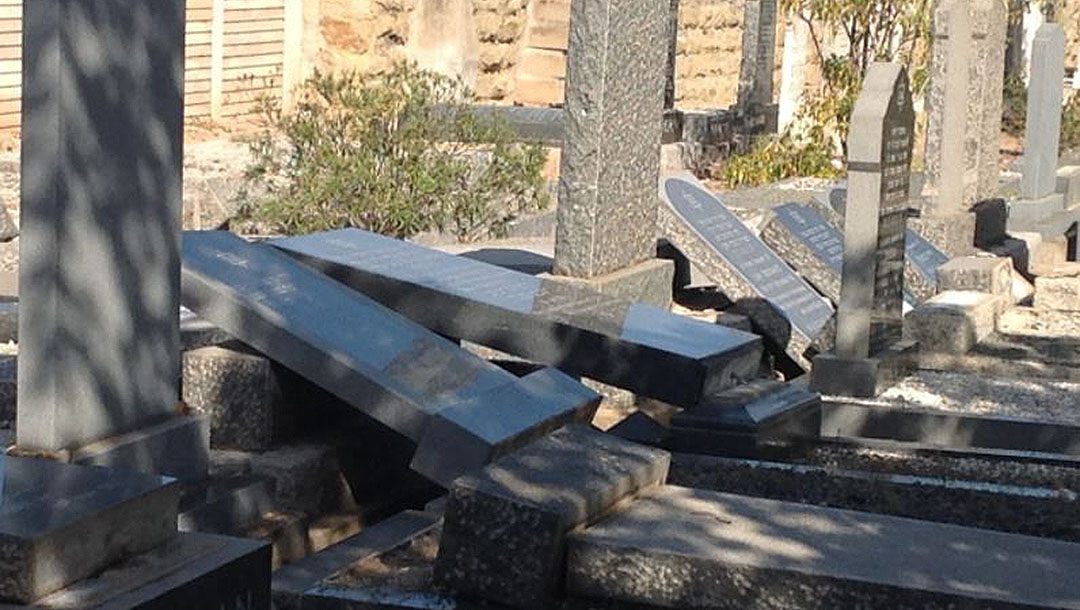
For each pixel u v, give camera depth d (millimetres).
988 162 16578
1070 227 18328
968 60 15156
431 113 14672
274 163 14586
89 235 6441
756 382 8406
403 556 6316
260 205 14258
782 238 12055
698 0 29922
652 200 11227
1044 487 7422
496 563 5785
